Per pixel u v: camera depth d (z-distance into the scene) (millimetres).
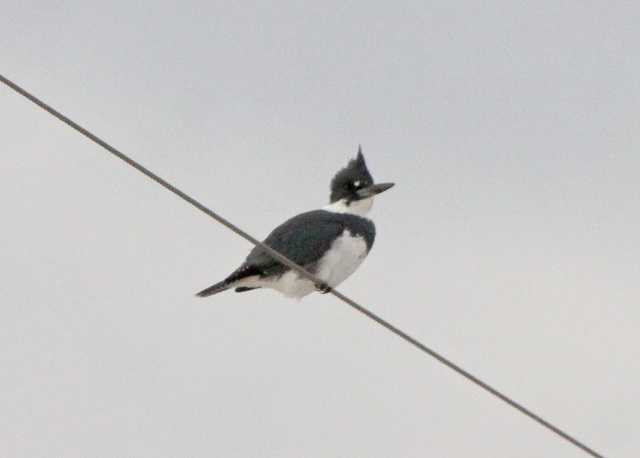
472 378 11000
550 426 10969
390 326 11195
